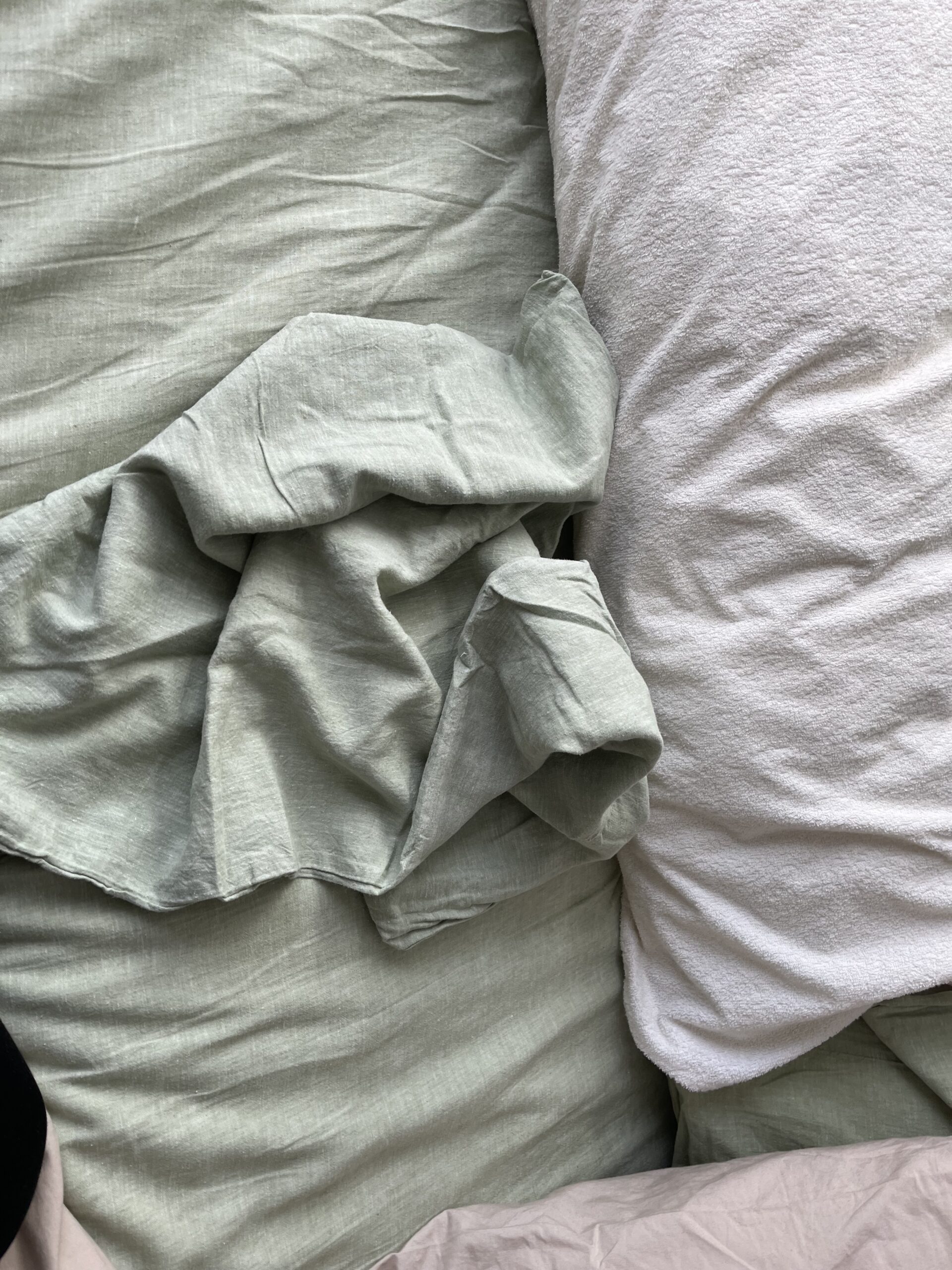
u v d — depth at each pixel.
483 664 0.64
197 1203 0.63
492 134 0.75
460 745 0.64
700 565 0.67
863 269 0.64
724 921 0.70
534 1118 0.74
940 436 0.65
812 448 0.65
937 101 0.64
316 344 0.63
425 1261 0.67
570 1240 0.65
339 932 0.66
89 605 0.60
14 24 0.62
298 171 0.69
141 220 0.64
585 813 0.65
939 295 0.64
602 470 0.67
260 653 0.61
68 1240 0.57
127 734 0.61
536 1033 0.73
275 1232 0.65
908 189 0.63
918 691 0.66
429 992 0.69
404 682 0.63
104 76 0.63
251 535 0.62
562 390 0.68
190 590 0.63
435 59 0.73
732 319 0.65
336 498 0.60
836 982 0.67
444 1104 0.69
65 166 0.63
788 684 0.66
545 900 0.74
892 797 0.67
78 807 0.61
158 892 0.61
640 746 0.60
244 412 0.61
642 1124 0.81
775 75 0.64
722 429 0.66
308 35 0.69
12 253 0.62
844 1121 0.74
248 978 0.63
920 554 0.66
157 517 0.62
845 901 0.67
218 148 0.66
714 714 0.67
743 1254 0.63
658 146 0.66
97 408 0.64
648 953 0.77
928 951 0.67
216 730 0.61
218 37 0.67
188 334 0.66
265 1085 0.64
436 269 0.72
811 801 0.67
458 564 0.67
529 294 0.70
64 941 0.61
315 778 0.65
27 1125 0.55
